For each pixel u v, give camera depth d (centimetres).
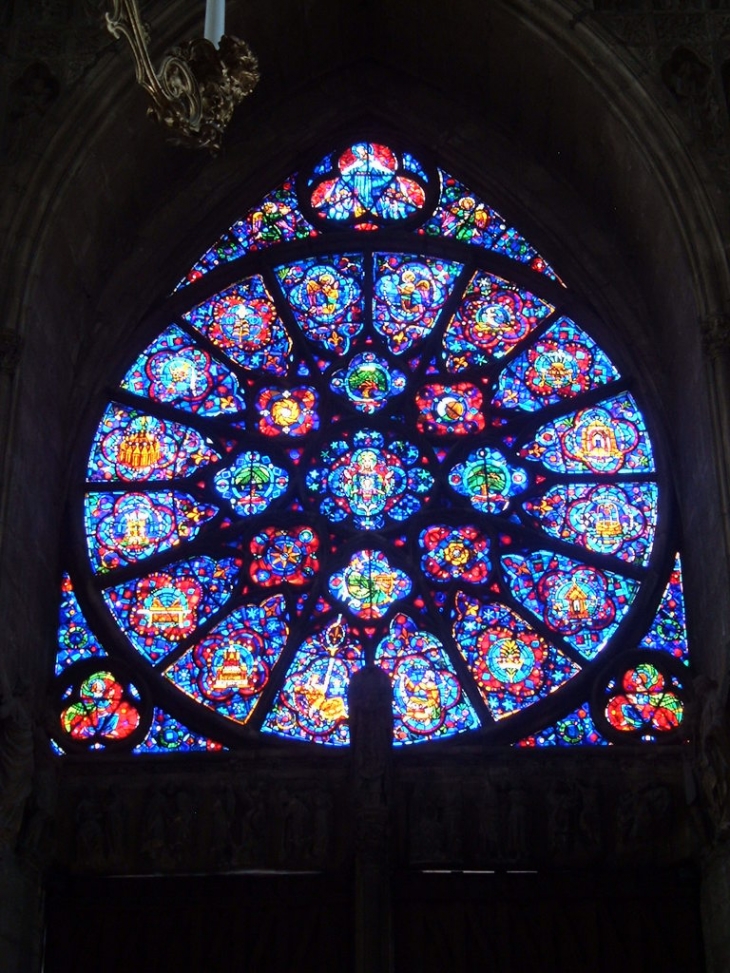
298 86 2586
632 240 2409
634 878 2003
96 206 2312
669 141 2183
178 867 2000
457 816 2009
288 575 2283
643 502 2323
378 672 2059
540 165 2531
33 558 2128
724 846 1902
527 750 2058
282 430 2405
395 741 2142
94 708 2169
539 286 2488
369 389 2441
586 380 2427
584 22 2267
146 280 2453
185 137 1366
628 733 2133
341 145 2619
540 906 1994
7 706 1869
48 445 2223
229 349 2470
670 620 2223
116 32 1388
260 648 2223
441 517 2317
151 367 2447
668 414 2333
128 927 1998
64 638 2222
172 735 2152
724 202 2139
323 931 1986
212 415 2412
